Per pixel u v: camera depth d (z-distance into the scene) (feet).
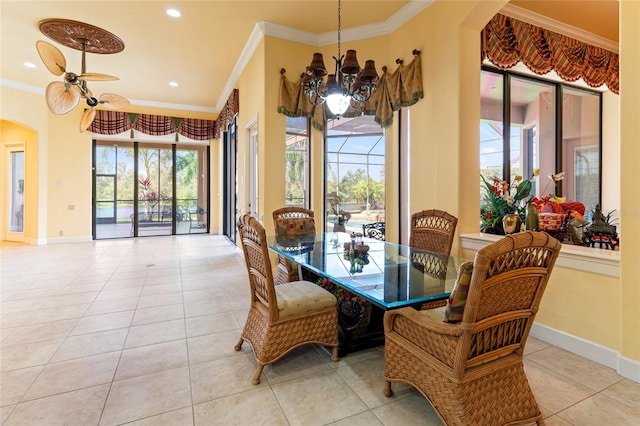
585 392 6.00
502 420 4.80
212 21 13.47
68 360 7.20
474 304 4.23
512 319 4.83
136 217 26.27
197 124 26.81
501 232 10.89
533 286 4.85
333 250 9.27
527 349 7.66
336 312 7.30
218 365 7.03
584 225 8.66
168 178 27.27
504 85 13.79
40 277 13.99
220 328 8.95
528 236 4.31
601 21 12.81
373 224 14.49
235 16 13.10
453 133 10.41
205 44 15.52
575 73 13.69
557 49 13.12
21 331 8.66
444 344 4.79
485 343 4.74
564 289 7.64
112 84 21.17
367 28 13.74
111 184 25.39
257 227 6.38
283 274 10.74
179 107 26.25
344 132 14.92
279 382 6.40
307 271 10.18
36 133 22.07
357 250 8.68
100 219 25.17
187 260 17.62
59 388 6.15
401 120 13.58
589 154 16.92
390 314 5.78
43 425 5.17
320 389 6.17
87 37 12.51
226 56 16.85
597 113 17.15
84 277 14.05
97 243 23.13
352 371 6.82
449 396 4.68
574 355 7.36
